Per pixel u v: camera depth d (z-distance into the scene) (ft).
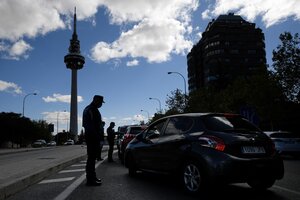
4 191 23.70
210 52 384.68
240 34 385.50
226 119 25.54
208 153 23.17
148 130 32.22
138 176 34.42
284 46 93.15
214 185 22.75
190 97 179.01
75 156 60.49
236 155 22.75
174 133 27.58
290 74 92.07
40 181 32.01
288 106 97.81
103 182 30.63
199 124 25.38
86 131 29.45
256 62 383.04
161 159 28.22
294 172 38.06
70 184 29.81
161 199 23.08
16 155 91.71
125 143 52.37
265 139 24.47
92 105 29.99
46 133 395.14
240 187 27.43
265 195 24.23
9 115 294.46
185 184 24.91
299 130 111.34
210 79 378.94
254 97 102.01
